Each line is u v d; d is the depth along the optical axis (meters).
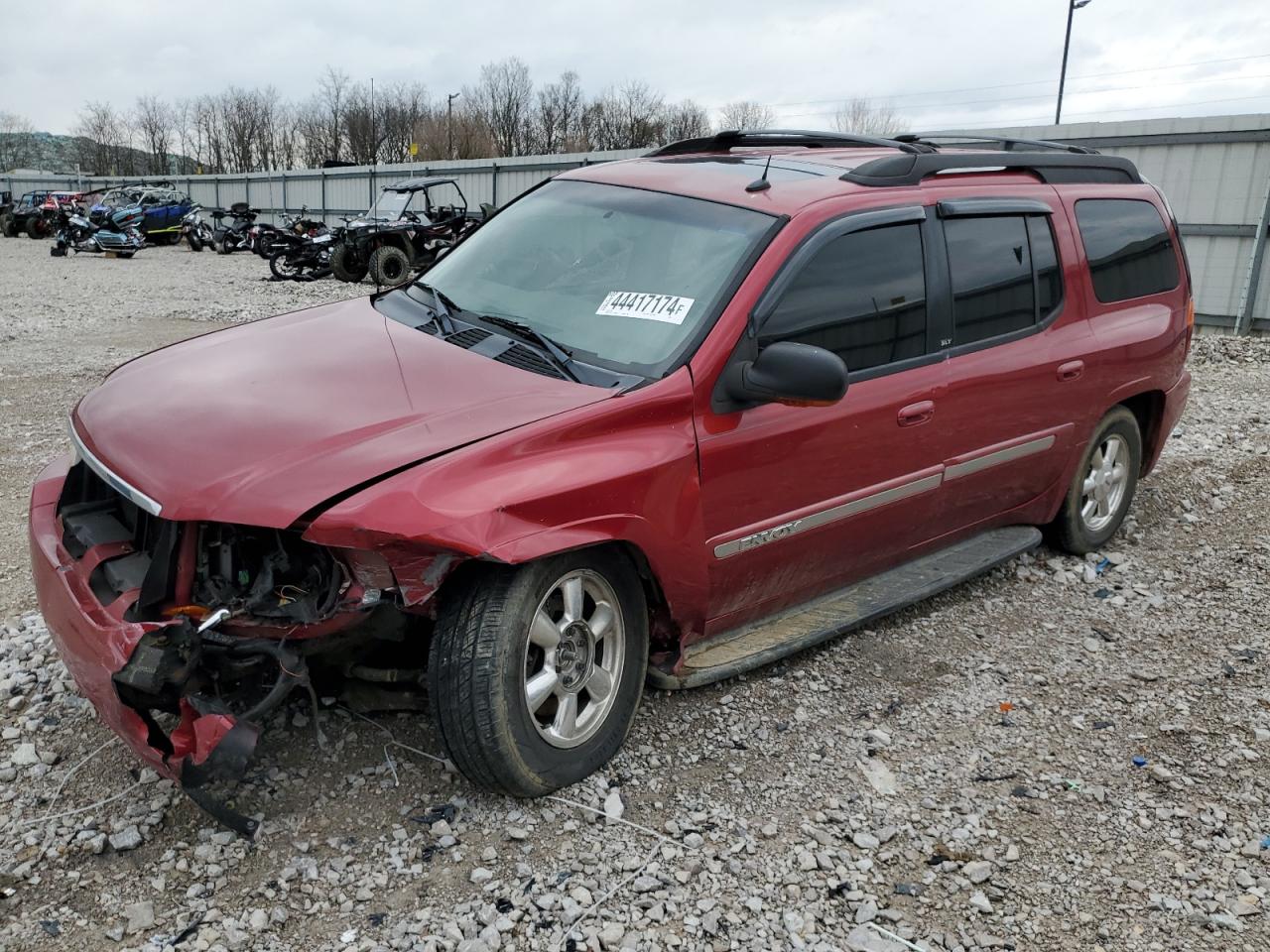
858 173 4.03
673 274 3.60
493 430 2.94
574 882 2.82
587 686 3.20
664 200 3.95
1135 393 5.20
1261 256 12.81
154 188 34.09
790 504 3.64
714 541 3.42
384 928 2.63
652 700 3.77
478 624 2.87
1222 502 6.25
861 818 3.18
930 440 4.10
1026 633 4.52
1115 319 5.06
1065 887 2.93
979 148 5.18
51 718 3.49
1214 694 4.02
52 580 3.09
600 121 73.94
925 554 4.54
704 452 3.31
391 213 20.53
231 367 3.45
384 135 81.62
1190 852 3.09
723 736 3.58
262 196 41.50
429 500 2.71
